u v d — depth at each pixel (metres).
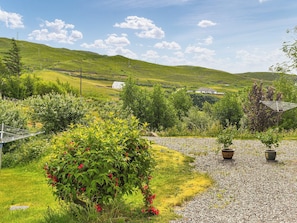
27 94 66.50
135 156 6.06
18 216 6.57
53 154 5.89
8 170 12.69
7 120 15.92
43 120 17.88
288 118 30.17
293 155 14.18
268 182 9.38
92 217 5.61
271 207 7.01
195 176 10.29
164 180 9.79
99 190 5.57
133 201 7.50
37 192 8.95
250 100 28.66
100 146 5.57
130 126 6.54
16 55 89.19
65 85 88.12
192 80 189.50
